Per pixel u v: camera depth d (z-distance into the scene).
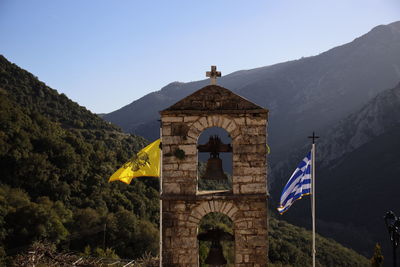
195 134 13.83
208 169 14.32
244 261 13.56
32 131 59.72
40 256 26.66
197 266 13.66
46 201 51.09
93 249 48.34
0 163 52.38
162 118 13.90
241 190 13.70
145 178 66.25
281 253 54.88
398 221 14.76
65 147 59.34
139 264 30.81
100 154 65.81
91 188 58.66
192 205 13.73
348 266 60.25
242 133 13.76
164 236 13.70
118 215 53.12
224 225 44.53
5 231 43.44
